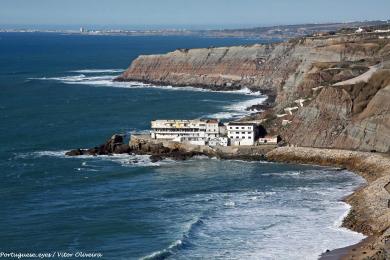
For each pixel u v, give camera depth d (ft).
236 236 402.31
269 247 383.65
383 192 454.81
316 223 422.82
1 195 492.54
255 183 526.16
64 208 460.96
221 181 533.96
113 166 588.91
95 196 492.13
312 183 523.70
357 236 397.60
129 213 448.65
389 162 542.98
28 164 592.19
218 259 366.63
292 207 457.68
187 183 529.04
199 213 445.78
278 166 587.68
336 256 365.40
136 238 399.85
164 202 474.08
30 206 465.88
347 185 515.09
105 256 371.76
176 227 417.69
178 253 375.86
